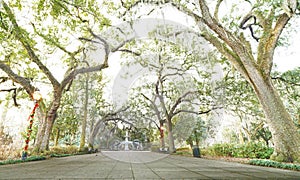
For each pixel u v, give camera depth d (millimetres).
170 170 5730
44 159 10773
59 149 16312
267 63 9531
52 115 13586
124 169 5875
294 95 15375
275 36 9789
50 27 12742
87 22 13242
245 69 9906
